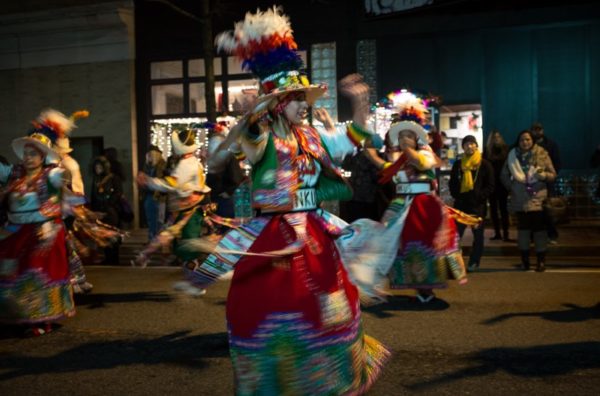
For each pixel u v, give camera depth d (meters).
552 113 14.06
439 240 6.91
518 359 5.14
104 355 5.59
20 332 6.45
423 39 14.61
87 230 7.20
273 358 3.43
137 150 16.48
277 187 3.70
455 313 6.71
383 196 8.66
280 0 15.34
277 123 3.77
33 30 16.72
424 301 7.23
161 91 16.38
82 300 7.92
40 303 6.22
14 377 5.06
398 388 4.56
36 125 6.52
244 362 3.48
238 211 14.04
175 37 16.11
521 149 9.20
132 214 11.12
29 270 6.20
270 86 3.83
